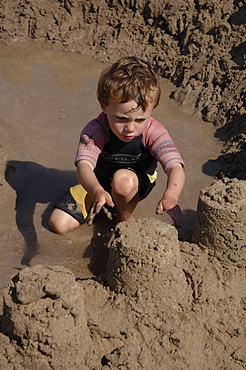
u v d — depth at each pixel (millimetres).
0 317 1364
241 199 1426
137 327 1316
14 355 1238
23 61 2883
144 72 1511
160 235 1338
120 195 1668
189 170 2047
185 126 2324
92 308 1335
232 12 2799
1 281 1541
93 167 1609
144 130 1612
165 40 2846
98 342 1294
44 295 1212
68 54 2967
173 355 1280
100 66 2850
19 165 2064
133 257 1305
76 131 2297
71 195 1785
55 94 2572
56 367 1227
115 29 3033
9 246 1687
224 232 1429
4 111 2426
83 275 1581
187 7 2896
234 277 1445
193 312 1354
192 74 2607
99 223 1797
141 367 1257
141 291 1332
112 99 1473
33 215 1824
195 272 1417
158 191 1951
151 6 2955
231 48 2637
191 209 1857
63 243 1710
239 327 1353
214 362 1288
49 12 3105
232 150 2109
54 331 1204
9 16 3096
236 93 2391
